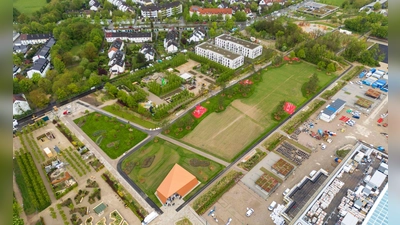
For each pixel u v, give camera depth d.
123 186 142.00
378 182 124.12
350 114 186.25
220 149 162.38
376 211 108.69
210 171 148.88
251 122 181.88
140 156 158.50
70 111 193.62
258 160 154.62
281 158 154.62
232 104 198.50
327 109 184.75
